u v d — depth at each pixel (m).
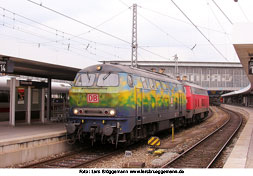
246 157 10.87
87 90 13.37
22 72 19.44
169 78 20.14
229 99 105.81
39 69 17.30
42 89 19.22
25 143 11.50
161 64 65.38
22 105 19.25
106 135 12.62
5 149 10.55
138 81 14.16
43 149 12.23
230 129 24.39
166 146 15.22
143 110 14.32
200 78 69.81
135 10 23.20
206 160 11.83
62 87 27.69
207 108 34.28
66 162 11.27
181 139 18.05
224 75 70.00
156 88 16.33
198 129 24.44
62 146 13.45
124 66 14.00
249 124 24.88
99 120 13.03
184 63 68.31
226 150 14.25
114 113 12.70
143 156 12.55
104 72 13.42
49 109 21.34
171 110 18.81
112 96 12.80
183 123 23.28
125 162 11.33
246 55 16.34
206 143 16.36
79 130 13.37
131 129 13.03
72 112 13.66
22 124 18.28
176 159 11.42
